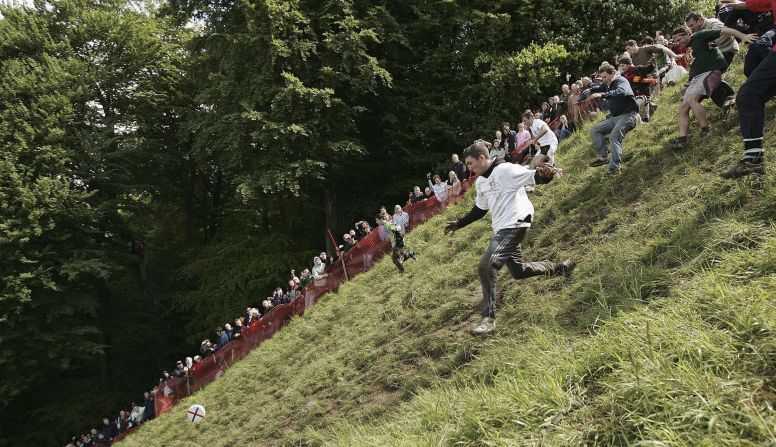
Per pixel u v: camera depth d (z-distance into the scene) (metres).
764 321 2.95
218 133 20.05
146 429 14.05
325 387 8.54
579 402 3.26
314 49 19.31
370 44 21.80
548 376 3.60
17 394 20.92
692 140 6.69
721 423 2.48
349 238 14.33
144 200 28.05
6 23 24.06
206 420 11.45
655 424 2.69
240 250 24.31
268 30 18.91
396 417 5.33
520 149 12.15
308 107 19.31
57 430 22.66
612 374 3.26
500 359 5.06
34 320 20.38
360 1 21.30
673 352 3.12
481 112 22.02
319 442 6.69
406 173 23.50
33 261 19.84
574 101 11.27
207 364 15.16
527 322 5.61
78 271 20.66
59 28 25.00
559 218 7.39
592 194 7.41
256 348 13.75
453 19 21.88
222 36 20.12
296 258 23.56
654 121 8.19
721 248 4.25
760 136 4.58
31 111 21.95
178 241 31.17
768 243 3.76
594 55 19.83
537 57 18.64
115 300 26.88
